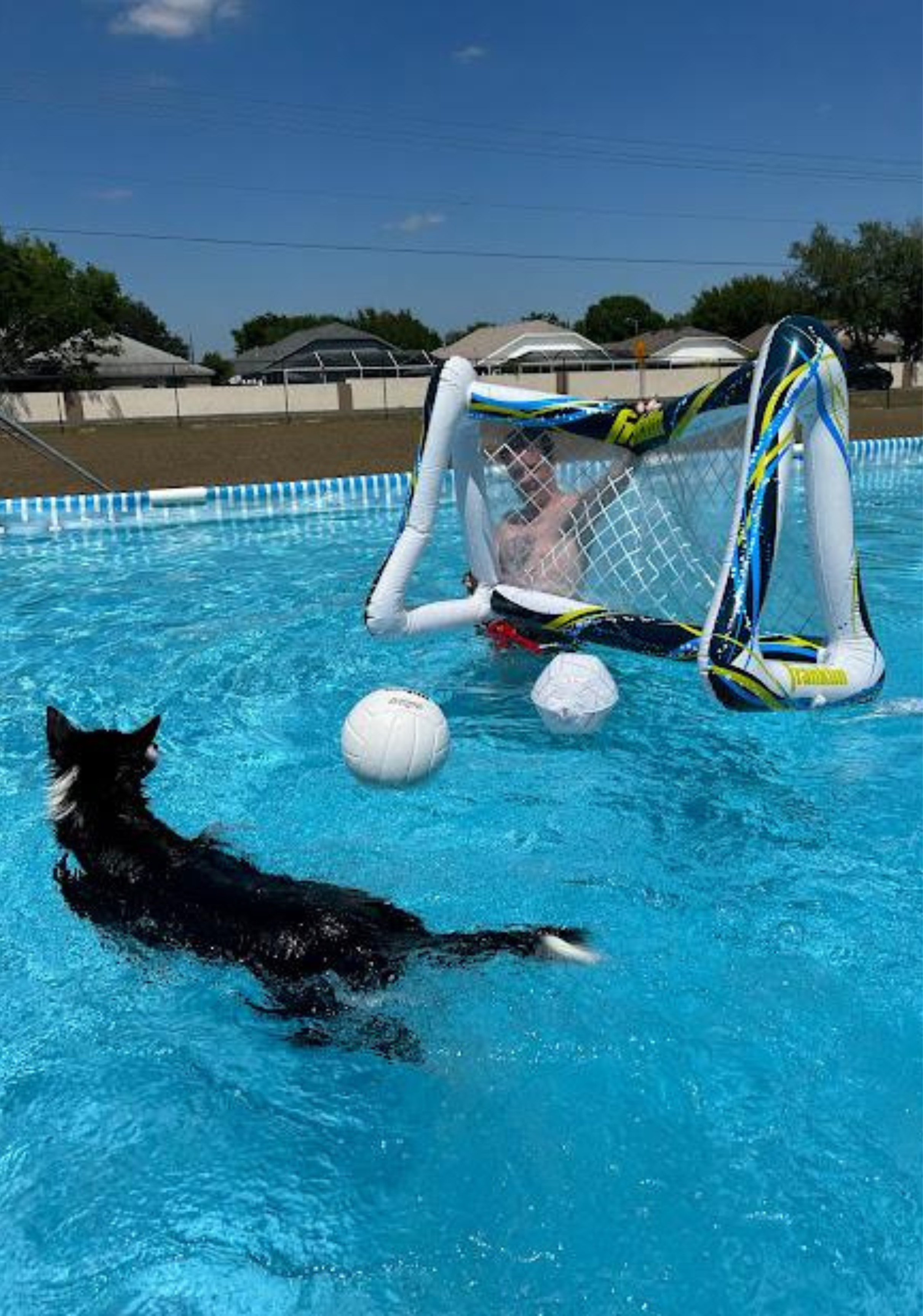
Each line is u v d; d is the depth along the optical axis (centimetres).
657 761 459
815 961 305
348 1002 265
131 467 1741
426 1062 259
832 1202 219
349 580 846
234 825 398
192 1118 251
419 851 377
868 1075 257
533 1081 255
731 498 520
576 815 406
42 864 373
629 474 558
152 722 348
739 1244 210
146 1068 267
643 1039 269
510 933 285
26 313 4366
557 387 4938
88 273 4625
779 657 481
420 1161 235
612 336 10388
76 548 1023
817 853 373
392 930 283
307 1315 199
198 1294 204
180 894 298
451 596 785
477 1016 270
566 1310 197
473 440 574
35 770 459
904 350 6003
